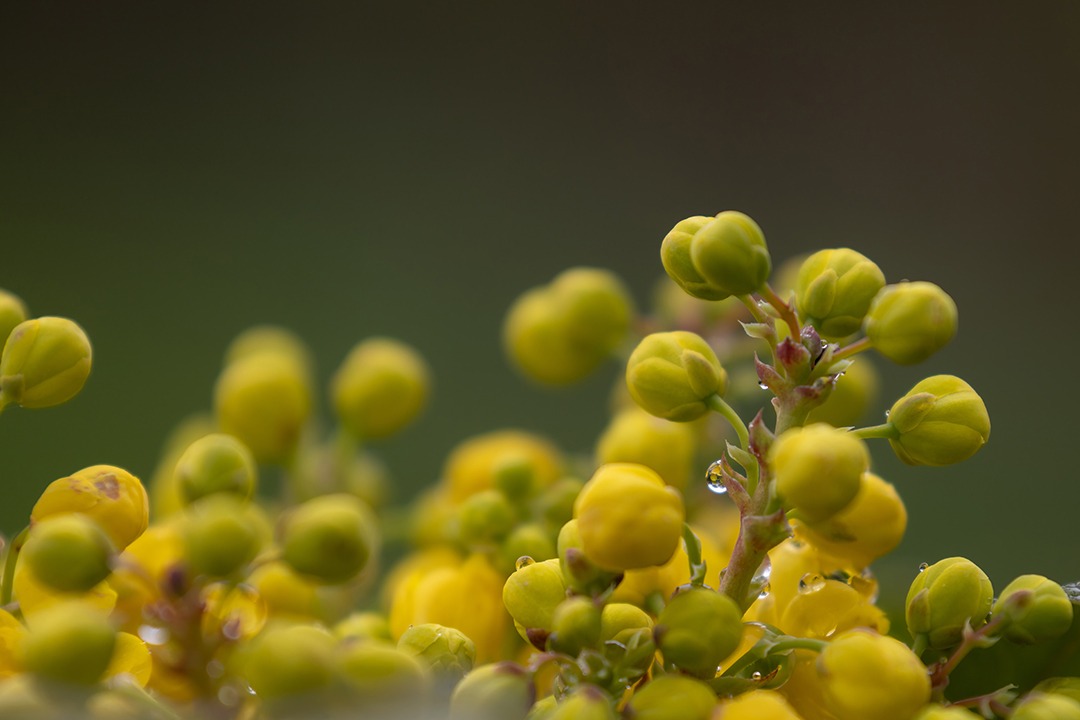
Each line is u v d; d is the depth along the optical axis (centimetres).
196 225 63
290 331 60
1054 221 67
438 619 27
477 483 30
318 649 23
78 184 64
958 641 25
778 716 24
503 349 60
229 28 69
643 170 69
